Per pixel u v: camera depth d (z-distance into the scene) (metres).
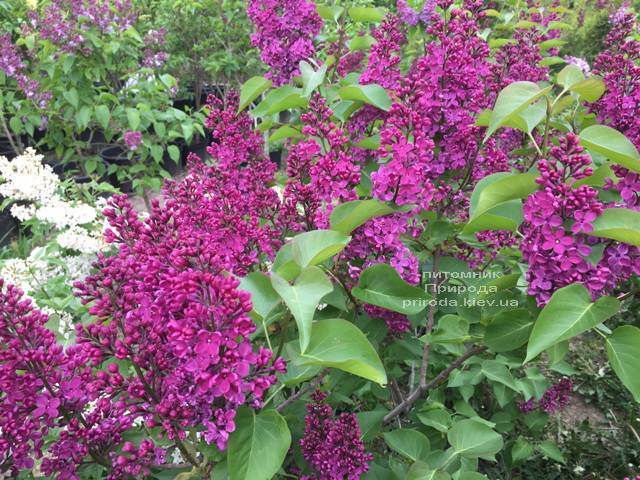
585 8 3.06
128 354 0.50
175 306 0.46
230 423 0.48
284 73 1.10
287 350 0.53
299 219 0.70
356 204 0.61
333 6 1.07
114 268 0.52
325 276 0.50
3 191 1.35
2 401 0.52
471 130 0.74
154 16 3.35
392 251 0.66
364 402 1.09
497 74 0.98
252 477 0.48
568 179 0.58
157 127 2.20
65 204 1.32
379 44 0.83
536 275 0.57
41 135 2.71
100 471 0.69
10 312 0.51
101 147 2.66
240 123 0.86
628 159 0.54
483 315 0.71
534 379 1.05
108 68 2.16
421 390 0.82
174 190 0.73
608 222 0.52
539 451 1.15
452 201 0.82
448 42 0.73
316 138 0.73
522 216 0.62
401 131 0.64
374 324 0.72
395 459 0.84
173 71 3.14
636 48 0.83
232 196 0.72
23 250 1.69
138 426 0.67
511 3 1.90
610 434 1.23
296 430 0.73
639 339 0.54
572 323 0.51
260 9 1.09
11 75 2.19
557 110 0.70
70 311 1.21
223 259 0.63
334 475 0.66
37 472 0.74
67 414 0.55
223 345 0.47
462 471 0.75
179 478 0.56
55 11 2.03
